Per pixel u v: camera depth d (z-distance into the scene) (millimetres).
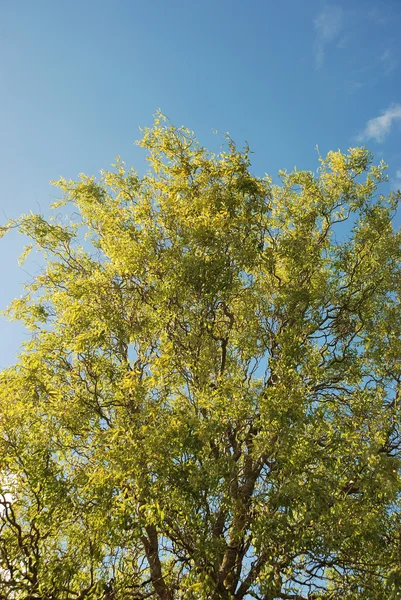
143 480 8055
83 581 8984
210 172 12461
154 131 13117
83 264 13930
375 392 11203
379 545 8414
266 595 8453
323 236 13508
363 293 12641
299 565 8875
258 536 8055
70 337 10789
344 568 8742
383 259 12789
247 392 9742
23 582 8297
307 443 8961
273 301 12289
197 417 9023
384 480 8000
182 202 12414
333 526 8086
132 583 9430
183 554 9680
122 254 11211
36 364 10062
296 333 11625
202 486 8273
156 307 11312
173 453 8375
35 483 8805
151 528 9922
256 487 9383
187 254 11055
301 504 8281
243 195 11820
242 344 11562
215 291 10820
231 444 10258
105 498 8367
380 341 12008
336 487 8438
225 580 9469
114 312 10969
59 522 9008
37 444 9320
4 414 9406
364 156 13594
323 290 12383
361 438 9297
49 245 14203
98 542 8758
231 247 11523
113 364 10711
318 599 8820
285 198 13625
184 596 8969
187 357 10711
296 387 9781
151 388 9602
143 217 12625
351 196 13383
